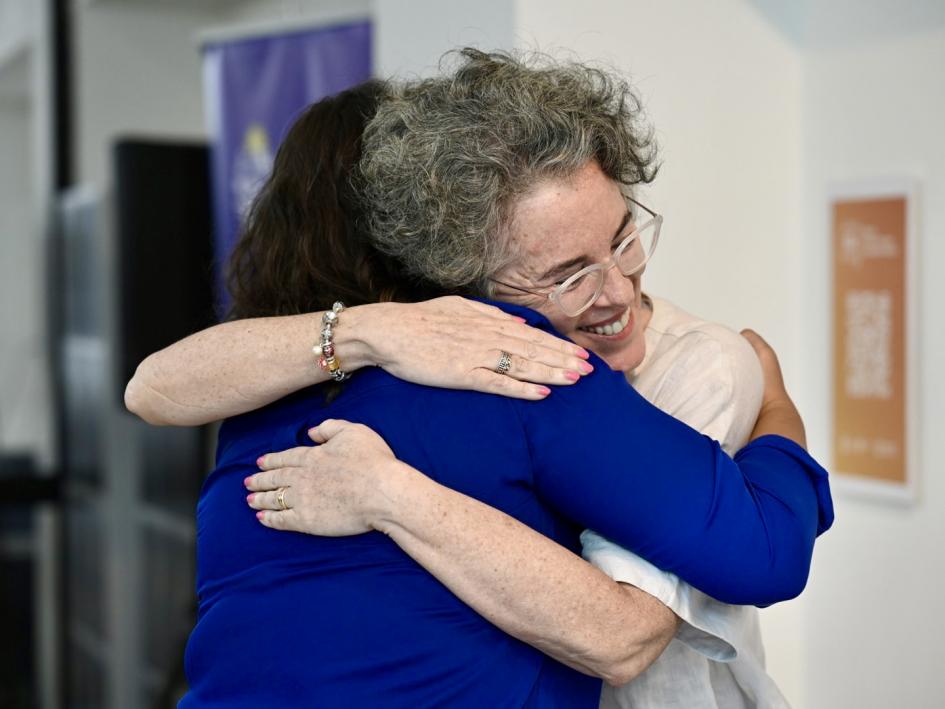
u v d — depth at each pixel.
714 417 1.38
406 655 1.17
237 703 1.21
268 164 3.53
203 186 3.99
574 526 1.31
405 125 1.27
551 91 1.26
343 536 1.21
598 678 1.35
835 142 2.46
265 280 1.37
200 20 6.04
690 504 1.17
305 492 1.21
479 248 1.25
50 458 5.94
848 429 2.44
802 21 2.51
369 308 1.25
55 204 5.84
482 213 1.23
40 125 6.05
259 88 3.54
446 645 1.18
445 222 1.23
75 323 5.42
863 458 2.42
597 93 1.30
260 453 1.31
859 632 2.47
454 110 1.25
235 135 3.61
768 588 1.20
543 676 1.26
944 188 2.25
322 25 3.38
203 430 4.31
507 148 1.21
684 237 2.36
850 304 2.42
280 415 1.32
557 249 1.25
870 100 2.38
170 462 4.64
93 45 5.85
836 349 2.46
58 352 5.75
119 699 4.91
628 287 1.32
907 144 2.32
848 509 2.48
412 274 1.31
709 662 1.51
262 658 1.20
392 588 1.19
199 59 6.05
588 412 1.19
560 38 2.19
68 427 5.62
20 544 5.59
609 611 1.20
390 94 1.43
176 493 4.59
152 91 5.98
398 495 1.16
